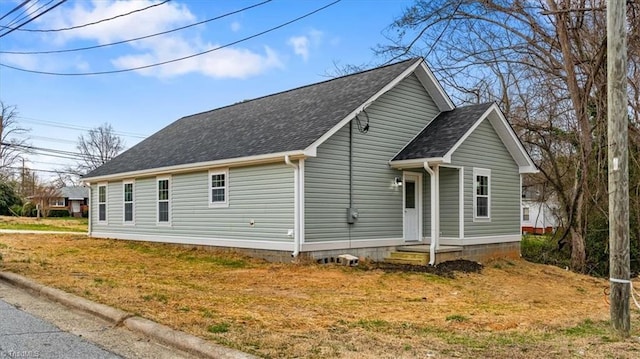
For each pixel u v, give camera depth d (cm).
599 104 1648
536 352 500
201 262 1297
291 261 1223
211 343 501
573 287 1260
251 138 1434
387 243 1404
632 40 1525
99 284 851
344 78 1639
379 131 1400
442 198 1482
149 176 1741
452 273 1236
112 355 485
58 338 540
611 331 583
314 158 1239
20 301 738
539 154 2269
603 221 1806
